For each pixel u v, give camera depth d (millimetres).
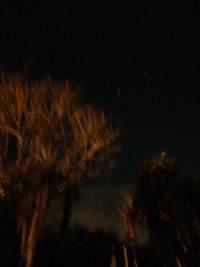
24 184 5148
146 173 8742
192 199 8305
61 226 4906
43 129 12664
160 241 8109
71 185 5043
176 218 8078
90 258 8594
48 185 5254
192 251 7703
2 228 6309
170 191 8367
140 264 8312
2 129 12453
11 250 6328
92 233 8570
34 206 4719
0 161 11328
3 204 6512
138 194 8547
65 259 8281
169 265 7957
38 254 7898
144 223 8391
